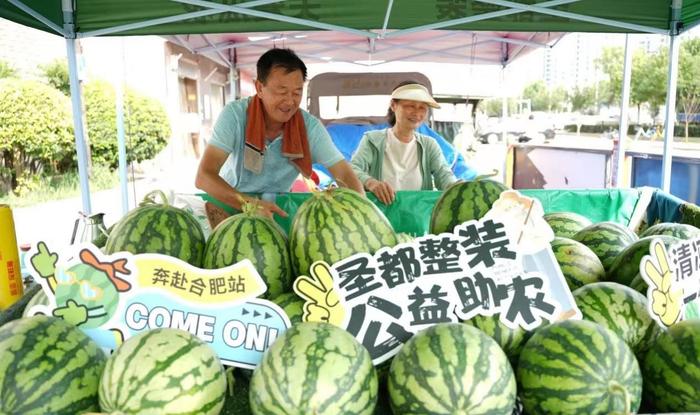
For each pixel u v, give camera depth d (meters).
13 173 12.87
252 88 13.35
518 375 1.54
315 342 1.40
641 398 1.58
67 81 16.16
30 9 4.04
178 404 1.33
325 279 1.71
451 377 1.35
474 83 9.56
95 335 1.63
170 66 15.66
